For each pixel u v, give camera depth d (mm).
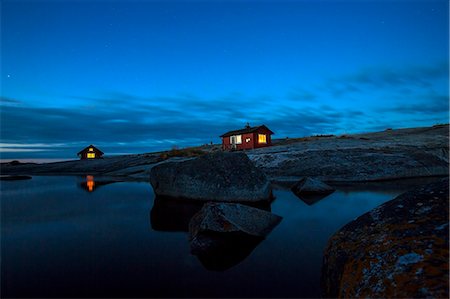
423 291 2881
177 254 6777
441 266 3078
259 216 8891
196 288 5113
